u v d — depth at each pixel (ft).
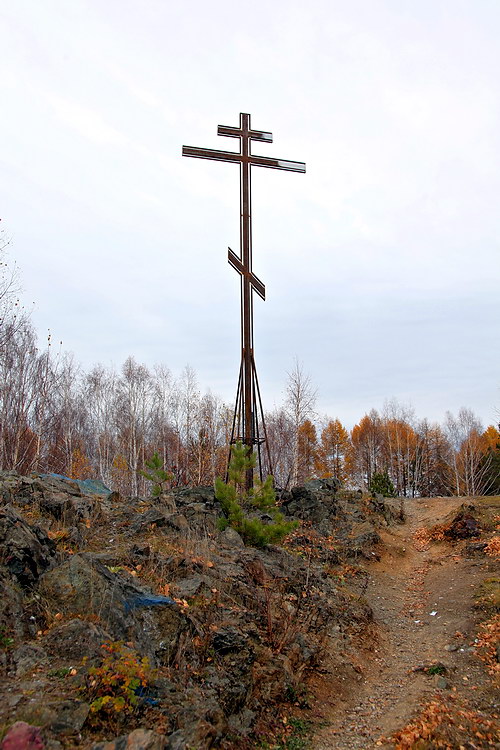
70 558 23.06
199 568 29.55
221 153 55.06
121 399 128.16
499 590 38.04
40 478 38.22
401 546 54.70
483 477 138.21
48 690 16.19
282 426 134.00
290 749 21.31
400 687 27.71
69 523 30.66
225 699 21.40
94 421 128.98
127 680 16.89
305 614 31.81
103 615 20.99
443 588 42.32
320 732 23.09
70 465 92.68
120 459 111.24
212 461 104.99
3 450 73.46
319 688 26.68
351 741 22.27
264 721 22.62
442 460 165.37
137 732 15.46
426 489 161.38
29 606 20.34
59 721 14.98
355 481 163.84
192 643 23.07
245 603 28.89
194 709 18.56
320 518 54.95
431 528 58.59
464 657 30.09
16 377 83.20
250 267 54.34
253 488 44.19
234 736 19.86
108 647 18.79
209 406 130.72
